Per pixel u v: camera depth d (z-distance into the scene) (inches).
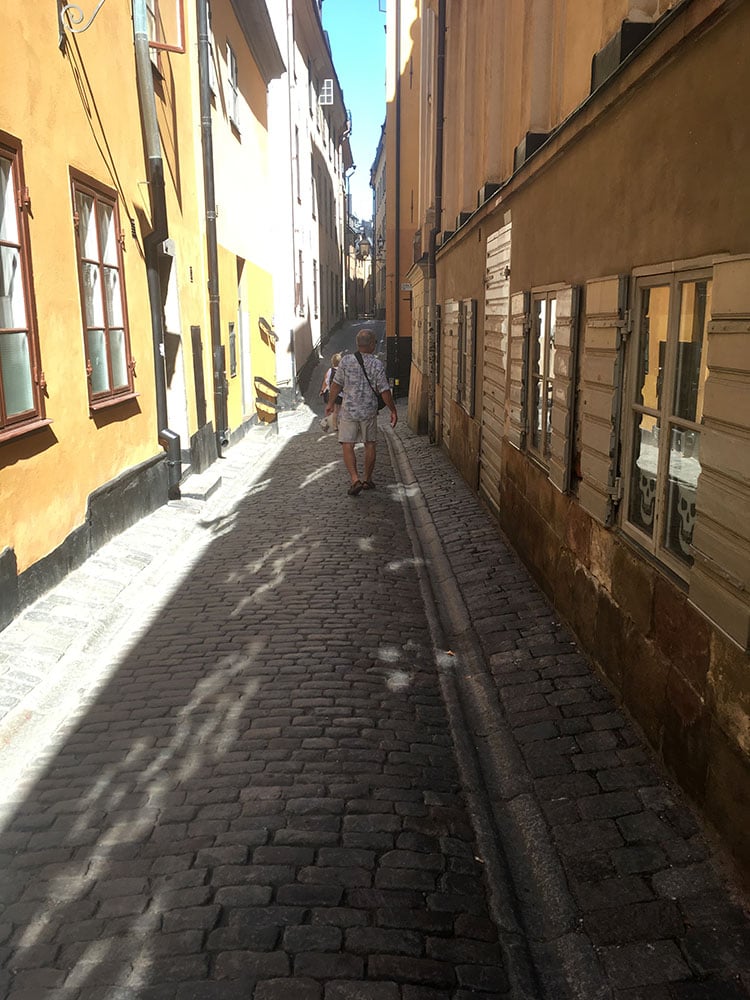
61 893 110.8
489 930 105.9
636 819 124.6
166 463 333.1
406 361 912.3
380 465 468.8
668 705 133.4
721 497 108.8
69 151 233.5
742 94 105.0
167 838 122.5
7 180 197.9
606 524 161.3
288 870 114.8
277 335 688.4
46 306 216.7
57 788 137.3
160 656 192.4
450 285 465.4
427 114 597.3
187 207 386.3
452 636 211.2
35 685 171.0
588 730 151.7
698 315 122.5
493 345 305.0
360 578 252.1
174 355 367.2
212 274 428.5
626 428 152.6
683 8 118.2
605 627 166.9
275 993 93.4
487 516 319.0
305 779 138.9
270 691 173.0
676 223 127.1
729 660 111.0
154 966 97.3
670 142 129.2
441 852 121.0
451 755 149.7
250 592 238.4
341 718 161.3
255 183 603.2
